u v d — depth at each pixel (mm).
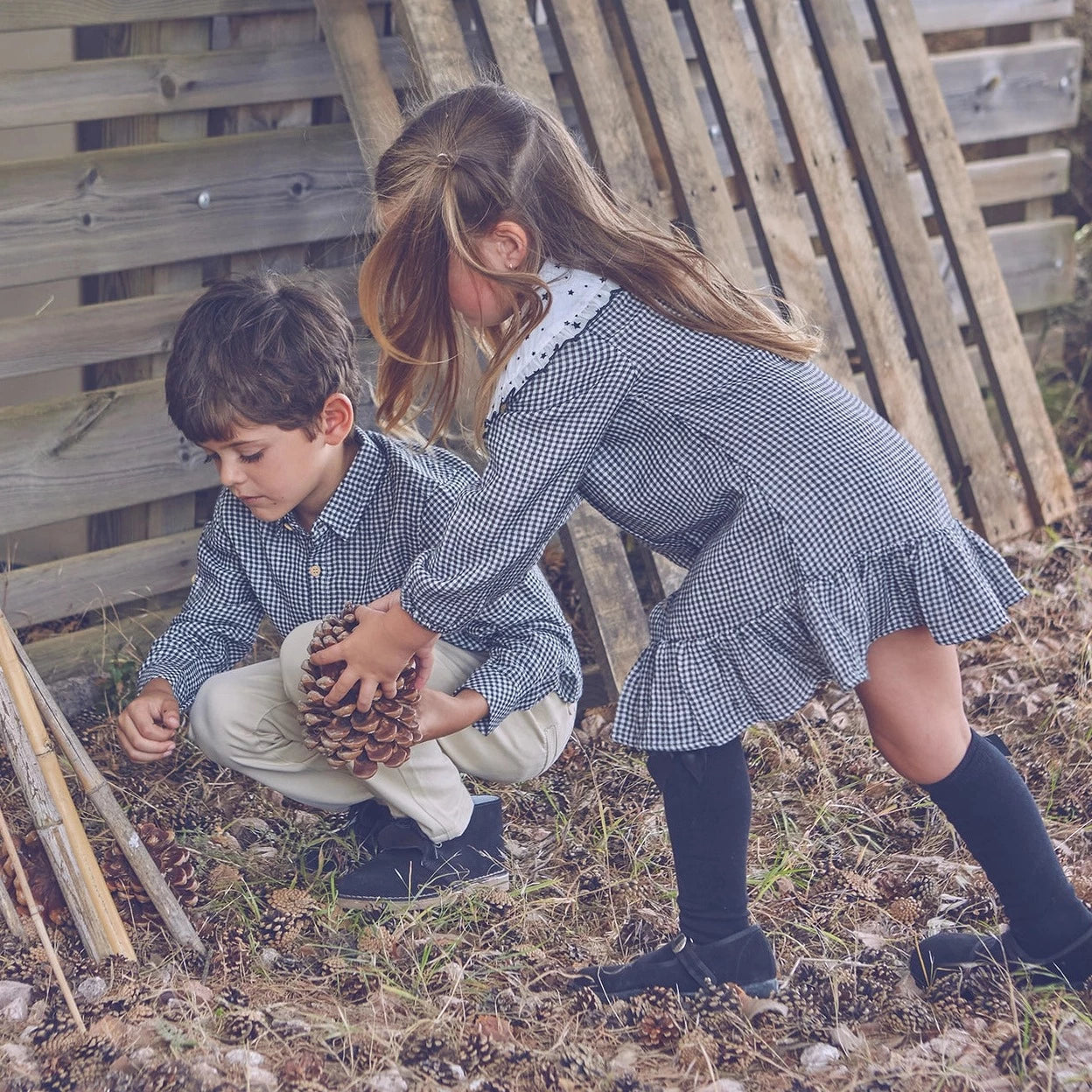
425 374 2117
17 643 2156
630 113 3256
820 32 3752
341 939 2145
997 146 4668
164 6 2986
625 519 1915
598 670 3029
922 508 1806
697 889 1933
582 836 2539
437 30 2988
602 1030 1923
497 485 1811
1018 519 3920
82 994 1916
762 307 1948
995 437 4184
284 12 3189
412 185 1853
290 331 2084
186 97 3045
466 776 2705
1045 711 2949
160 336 3102
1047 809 2574
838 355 3635
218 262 3217
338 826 2520
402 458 2264
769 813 2611
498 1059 1799
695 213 3371
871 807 2641
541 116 1876
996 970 1959
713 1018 1885
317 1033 1862
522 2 3139
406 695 1987
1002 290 4023
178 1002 1872
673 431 1821
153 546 3162
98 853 2324
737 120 3525
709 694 1820
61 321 2939
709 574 1813
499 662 2240
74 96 2883
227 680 2268
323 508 2266
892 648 1872
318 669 1982
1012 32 4621
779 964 2113
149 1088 1688
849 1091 1768
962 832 1938
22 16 2777
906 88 3939
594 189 1890
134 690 3039
